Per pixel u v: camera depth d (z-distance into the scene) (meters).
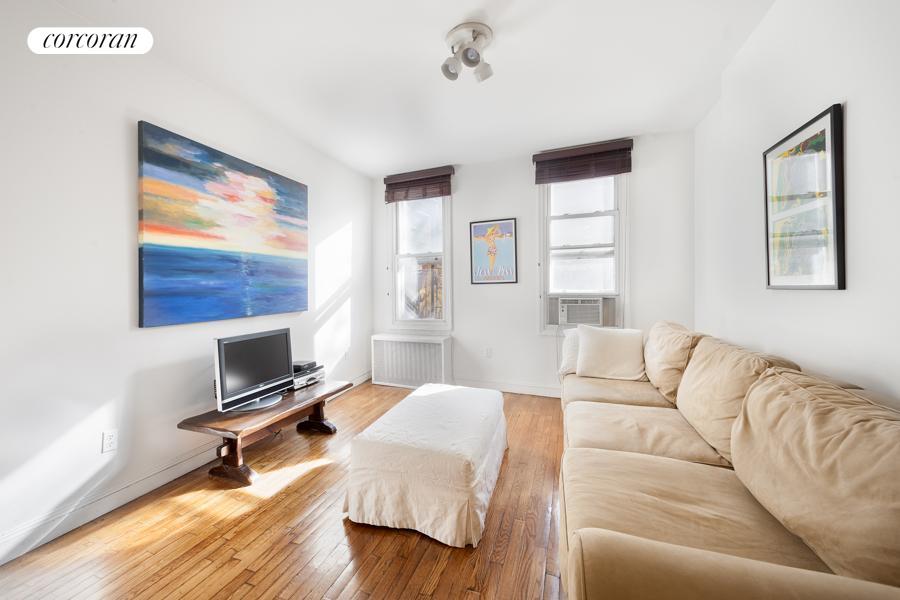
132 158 1.93
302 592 1.32
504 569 1.41
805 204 1.51
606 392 2.27
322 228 3.48
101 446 1.79
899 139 1.08
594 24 1.85
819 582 0.66
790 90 1.62
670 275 3.21
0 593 1.33
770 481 1.02
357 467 1.70
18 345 1.52
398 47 2.01
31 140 1.56
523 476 2.10
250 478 2.07
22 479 1.53
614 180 3.40
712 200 2.68
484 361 3.89
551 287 3.65
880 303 1.17
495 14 1.77
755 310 1.99
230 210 2.45
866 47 1.20
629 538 0.79
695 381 1.75
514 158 3.70
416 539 1.59
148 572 1.42
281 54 2.06
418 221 4.19
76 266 1.70
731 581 0.68
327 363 3.56
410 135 3.16
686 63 2.20
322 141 3.25
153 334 2.03
